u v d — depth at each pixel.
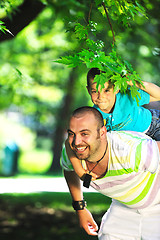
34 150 62.81
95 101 7.30
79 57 6.29
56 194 21.94
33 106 36.78
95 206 18.16
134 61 23.45
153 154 6.32
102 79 6.24
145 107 8.66
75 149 6.30
